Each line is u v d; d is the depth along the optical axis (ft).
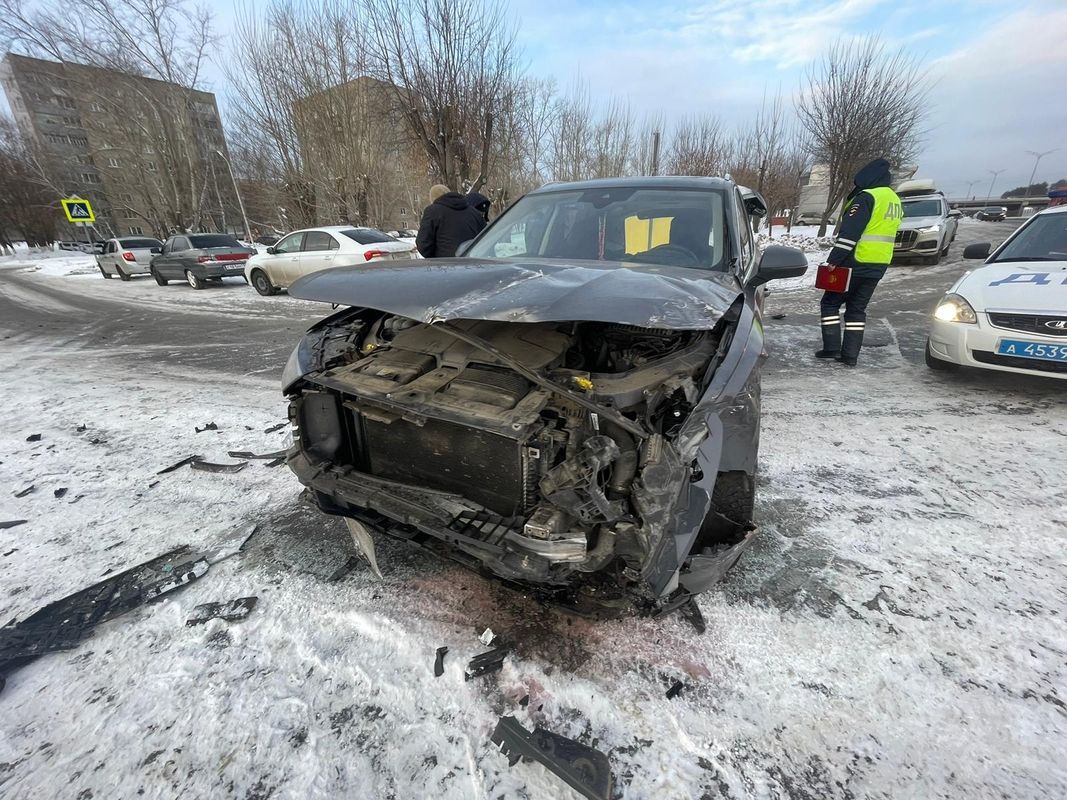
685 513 5.17
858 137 57.52
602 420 5.38
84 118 81.92
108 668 5.85
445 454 6.02
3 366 19.58
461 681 5.52
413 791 4.49
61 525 8.71
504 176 57.93
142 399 15.26
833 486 9.10
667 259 8.49
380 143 57.62
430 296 5.41
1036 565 6.97
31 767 4.79
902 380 14.55
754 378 6.09
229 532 8.37
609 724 5.02
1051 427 11.14
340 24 50.88
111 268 51.85
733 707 5.15
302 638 6.17
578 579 5.74
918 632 5.93
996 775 4.45
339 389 6.17
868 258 14.83
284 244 35.01
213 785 4.60
